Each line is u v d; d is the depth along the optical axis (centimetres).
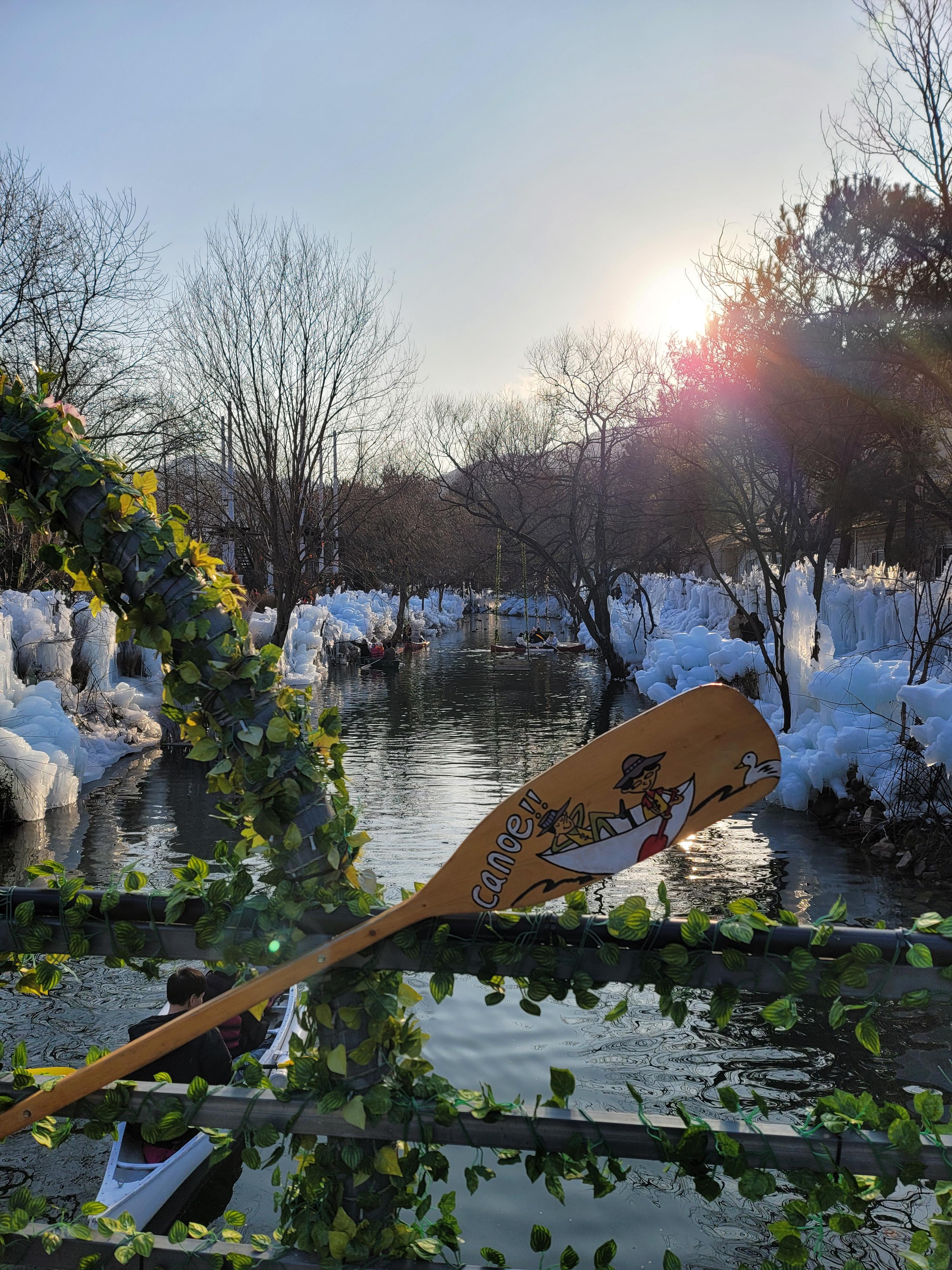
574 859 221
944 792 1174
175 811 1450
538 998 223
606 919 222
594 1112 229
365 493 3491
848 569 2628
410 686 3450
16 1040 683
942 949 208
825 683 1461
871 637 1866
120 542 234
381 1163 227
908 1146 209
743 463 2120
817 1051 672
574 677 3756
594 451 4184
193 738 244
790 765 1455
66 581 2142
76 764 1622
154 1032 225
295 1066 232
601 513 3562
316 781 229
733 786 219
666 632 3434
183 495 2994
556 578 4516
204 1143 488
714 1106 603
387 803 1507
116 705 2020
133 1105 237
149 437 2508
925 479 1537
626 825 220
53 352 2178
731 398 1914
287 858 230
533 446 4469
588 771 221
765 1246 459
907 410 1491
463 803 1508
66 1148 542
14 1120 231
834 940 212
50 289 2188
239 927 232
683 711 219
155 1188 462
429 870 1130
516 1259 448
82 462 235
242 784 241
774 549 2188
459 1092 238
